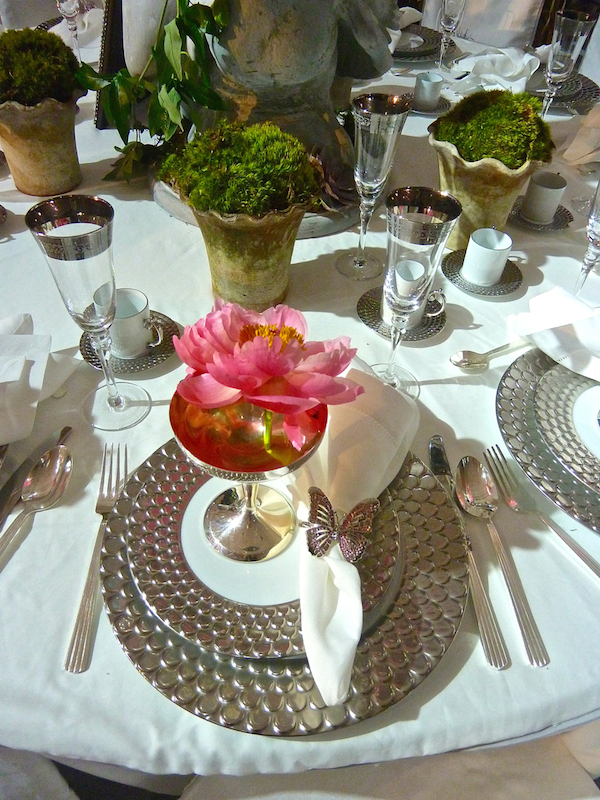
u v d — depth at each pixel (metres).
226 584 0.50
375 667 0.45
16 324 0.72
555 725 0.45
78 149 1.17
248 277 0.77
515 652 0.48
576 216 1.06
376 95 0.81
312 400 0.40
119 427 0.65
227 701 0.43
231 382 0.41
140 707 0.44
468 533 0.56
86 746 0.43
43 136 0.95
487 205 0.89
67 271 0.56
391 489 0.57
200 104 0.92
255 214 0.68
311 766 0.43
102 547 0.52
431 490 0.57
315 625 0.44
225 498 0.56
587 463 0.59
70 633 0.48
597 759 0.60
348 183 1.01
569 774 0.59
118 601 0.49
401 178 1.14
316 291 0.87
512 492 0.59
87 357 0.73
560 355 0.69
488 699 0.45
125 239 0.96
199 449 0.47
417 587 0.50
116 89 0.94
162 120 0.95
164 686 0.44
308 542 0.48
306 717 0.43
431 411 0.69
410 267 0.67
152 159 1.06
